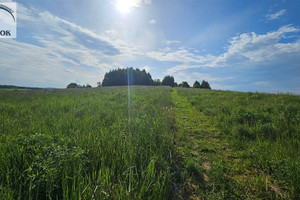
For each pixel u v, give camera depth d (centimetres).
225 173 246
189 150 325
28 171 182
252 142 353
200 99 1142
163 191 184
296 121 434
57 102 809
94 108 653
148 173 199
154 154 252
